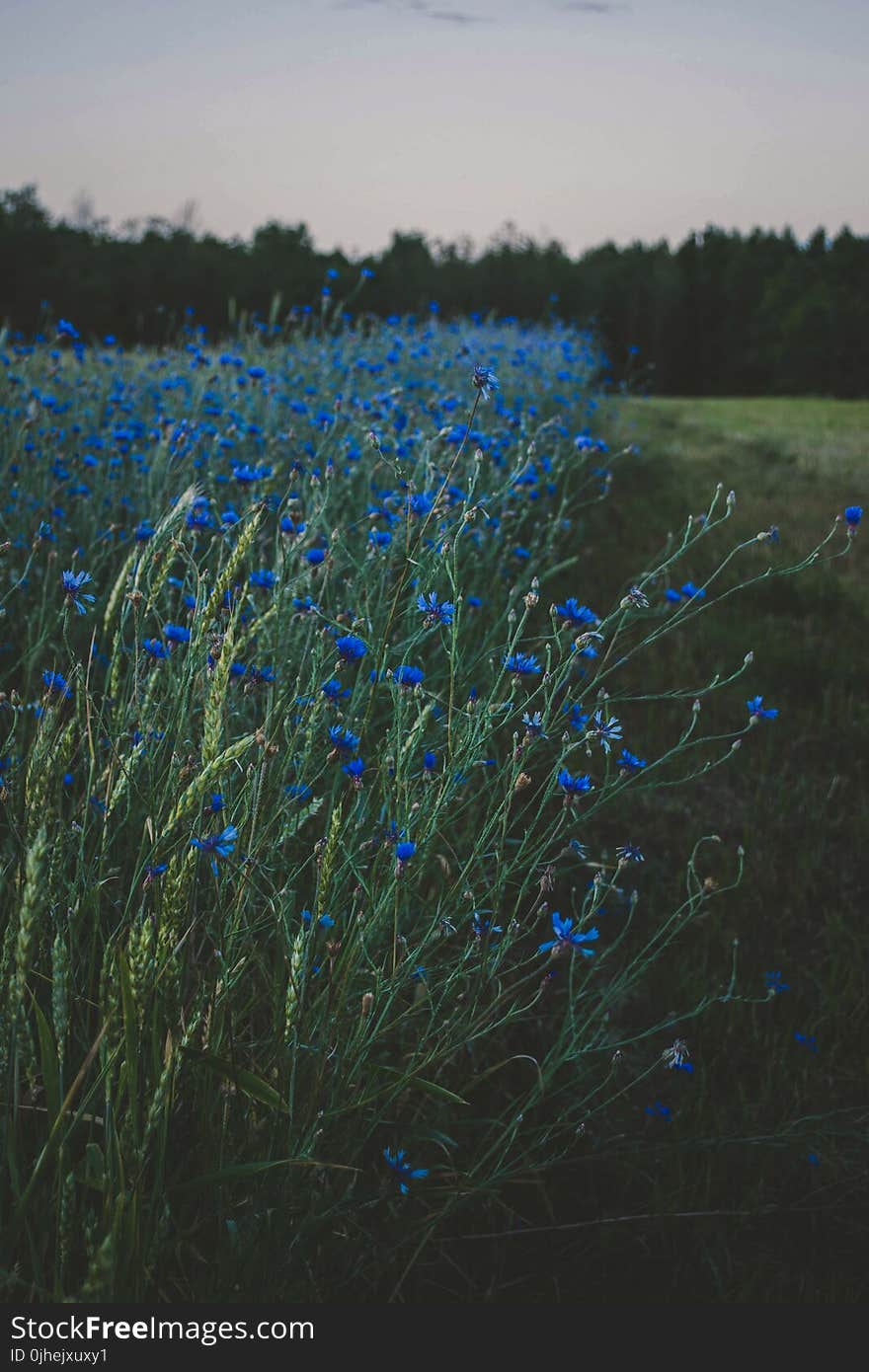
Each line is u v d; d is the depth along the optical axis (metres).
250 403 2.77
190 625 1.29
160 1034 1.02
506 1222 1.26
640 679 2.60
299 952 1.01
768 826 2.00
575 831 1.77
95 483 2.22
